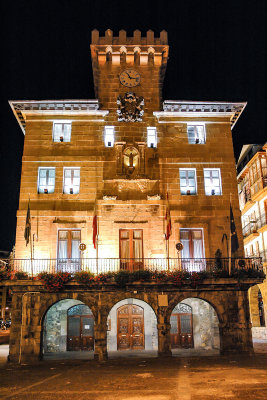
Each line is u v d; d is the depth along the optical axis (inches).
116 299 782.5
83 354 818.8
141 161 888.3
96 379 546.6
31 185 864.9
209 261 840.3
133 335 876.0
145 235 848.3
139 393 448.5
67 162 882.1
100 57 933.8
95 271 816.3
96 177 875.4
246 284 803.4
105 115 918.4
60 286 752.3
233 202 883.4
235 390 452.8
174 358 743.1
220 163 907.4
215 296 802.2
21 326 762.8
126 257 837.2
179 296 793.6
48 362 729.0
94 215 804.0
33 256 822.5
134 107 924.6
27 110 904.9
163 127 922.1
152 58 954.7
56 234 837.8
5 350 1001.5
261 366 629.0
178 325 893.2
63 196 859.4
